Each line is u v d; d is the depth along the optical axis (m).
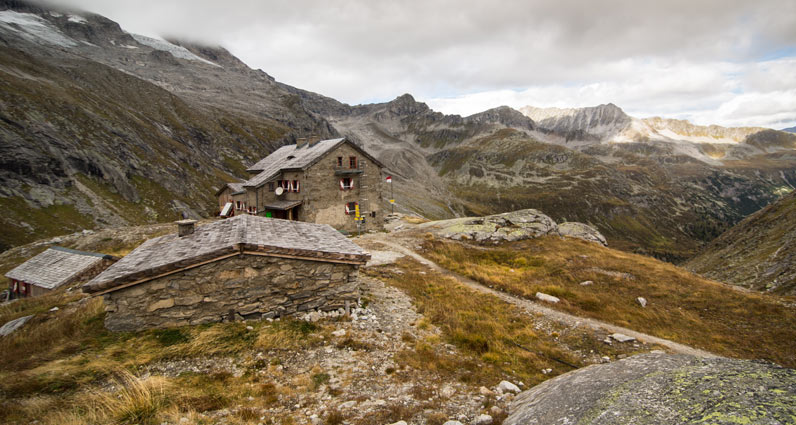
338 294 12.25
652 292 19.89
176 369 8.05
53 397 6.68
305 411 6.68
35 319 13.05
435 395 7.62
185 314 10.16
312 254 11.48
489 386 8.46
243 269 10.71
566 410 4.85
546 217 35.56
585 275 22.66
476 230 32.91
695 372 4.75
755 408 3.37
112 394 6.78
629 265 24.70
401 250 28.34
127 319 9.81
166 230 38.00
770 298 18.06
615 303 18.08
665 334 14.54
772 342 13.92
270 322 10.76
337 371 8.55
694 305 18.11
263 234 11.92
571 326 14.15
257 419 6.26
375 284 17.66
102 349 8.78
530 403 6.03
